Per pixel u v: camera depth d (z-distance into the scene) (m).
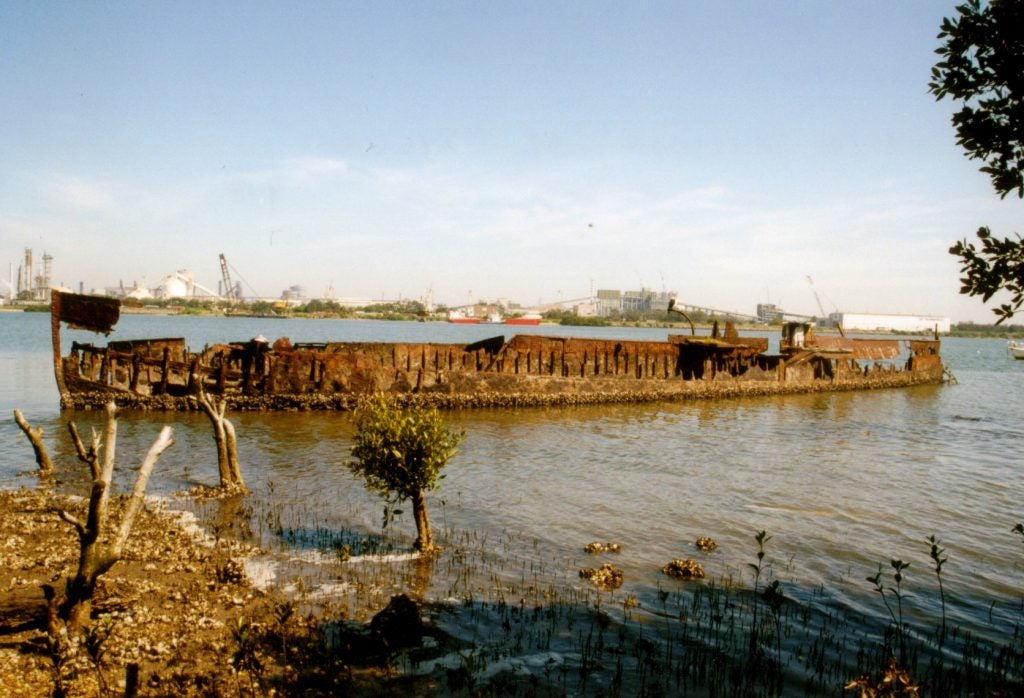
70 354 35.97
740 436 34.22
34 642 10.77
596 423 36.78
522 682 10.52
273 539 16.59
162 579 13.77
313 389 37.12
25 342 92.75
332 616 12.46
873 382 61.44
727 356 50.53
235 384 36.91
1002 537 18.52
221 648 11.04
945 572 15.83
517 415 38.84
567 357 43.66
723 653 11.61
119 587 13.10
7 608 11.93
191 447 27.31
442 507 19.92
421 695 10.02
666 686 10.52
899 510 20.95
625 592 14.17
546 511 19.81
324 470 23.91
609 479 23.98
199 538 16.36
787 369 54.66
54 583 13.13
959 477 25.91
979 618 13.44
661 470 25.69
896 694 8.70
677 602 13.73
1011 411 47.56
